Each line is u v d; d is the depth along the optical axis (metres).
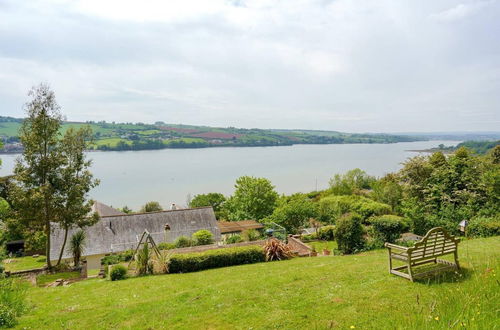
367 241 16.56
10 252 32.88
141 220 29.36
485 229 15.48
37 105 18.28
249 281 8.87
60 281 13.37
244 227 34.44
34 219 18.84
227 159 152.75
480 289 5.03
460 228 16.78
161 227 29.25
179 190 85.44
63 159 18.86
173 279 11.32
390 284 7.05
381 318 5.36
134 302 8.02
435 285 6.64
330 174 109.75
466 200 23.98
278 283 8.16
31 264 27.02
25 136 18.25
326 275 8.56
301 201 33.25
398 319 4.64
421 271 7.52
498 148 32.69
